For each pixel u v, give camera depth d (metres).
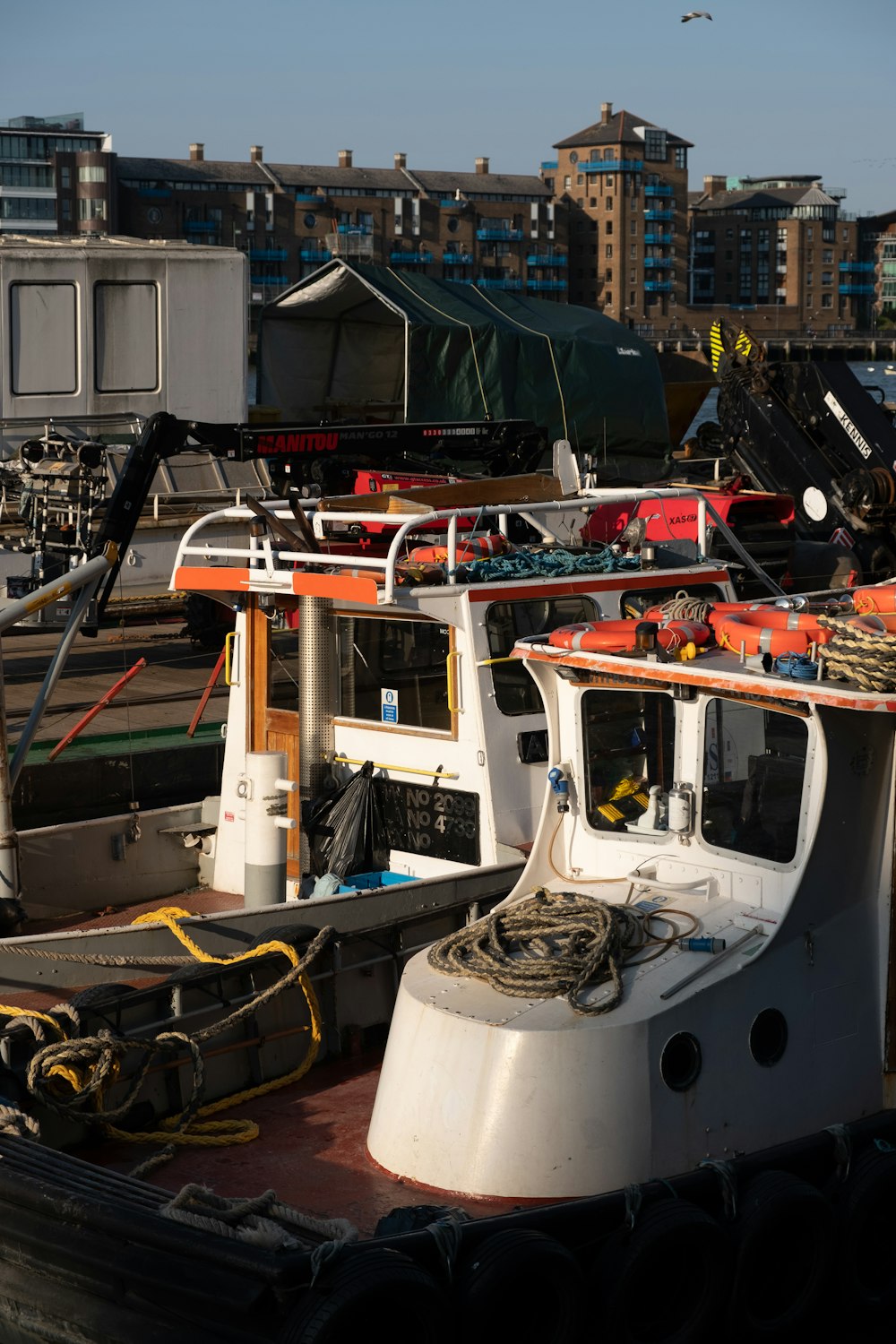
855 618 6.79
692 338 161.25
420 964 6.57
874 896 6.63
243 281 24.02
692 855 6.76
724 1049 6.15
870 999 6.64
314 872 9.39
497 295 30.27
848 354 162.25
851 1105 6.61
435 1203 5.95
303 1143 6.87
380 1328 5.23
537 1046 5.88
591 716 7.07
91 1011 6.89
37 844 9.74
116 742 13.91
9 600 16.94
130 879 10.27
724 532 10.45
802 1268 6.20
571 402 28.58
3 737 8.88
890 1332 6.52
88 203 131.50
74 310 22.31
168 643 19.66
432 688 9.04
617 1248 5.73
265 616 9.91
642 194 159.88
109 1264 5.31
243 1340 5.11
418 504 10.16
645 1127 5.93
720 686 6.45
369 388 31.34
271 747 10.02
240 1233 5.20
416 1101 6.15
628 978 6.18
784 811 6.41
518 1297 5.49
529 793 8.95
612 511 13.96
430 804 9.07
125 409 23.02
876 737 6.45
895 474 20.39
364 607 9.20
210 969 7.35
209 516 9.65
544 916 6.50
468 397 27.61
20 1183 5.59
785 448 21.41
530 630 8.98
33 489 16.64
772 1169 6.18
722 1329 5.97
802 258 188.50
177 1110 7.14
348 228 142.50
